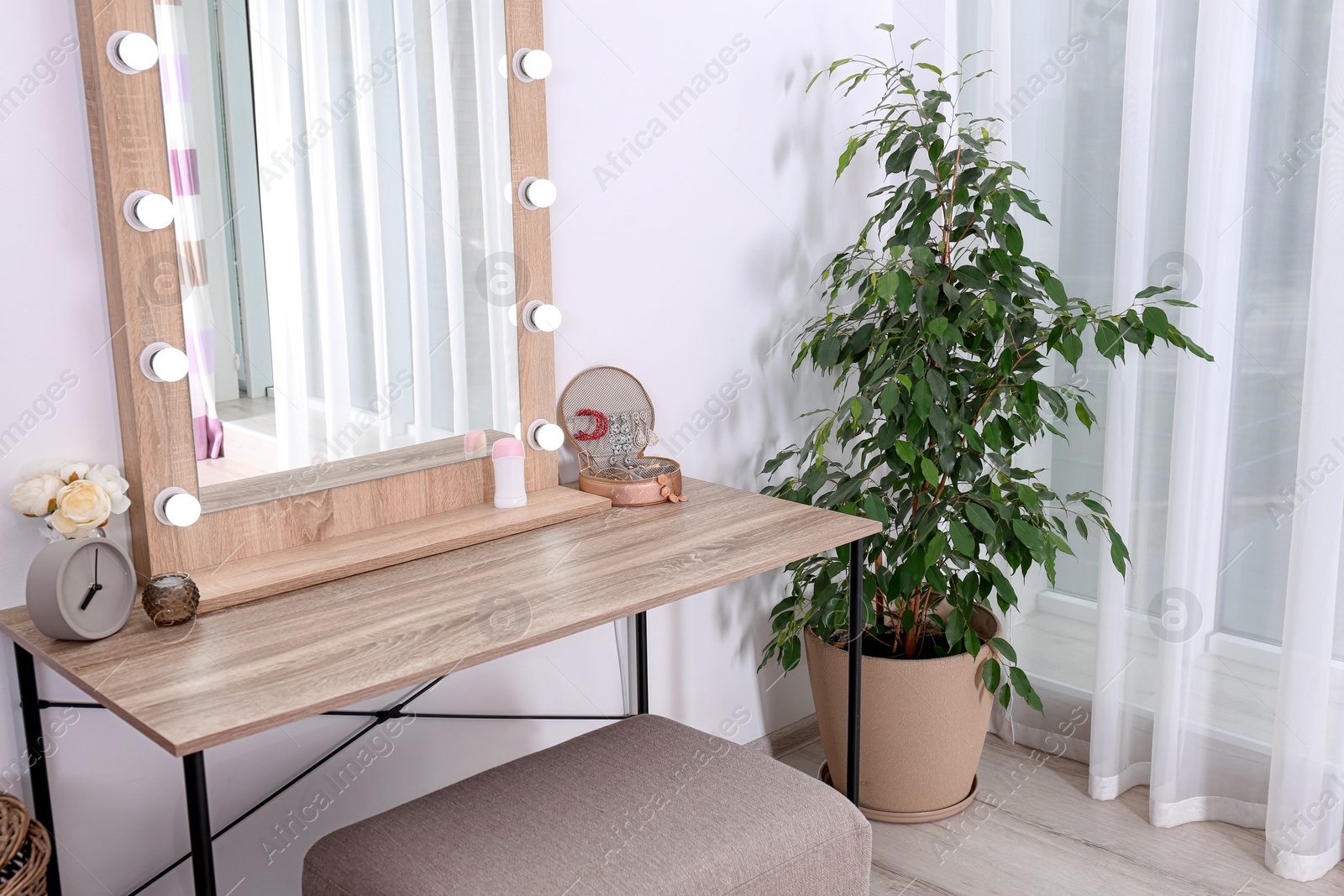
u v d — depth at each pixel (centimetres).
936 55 253
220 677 133
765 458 253
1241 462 224
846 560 214
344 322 176
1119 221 227
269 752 183
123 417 157
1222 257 215
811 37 242
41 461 151
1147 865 221
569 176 205
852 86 234
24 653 153
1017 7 243
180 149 155
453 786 166
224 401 164
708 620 248
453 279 188
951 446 217
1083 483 251
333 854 150
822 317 258
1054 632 262
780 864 153
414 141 180
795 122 243
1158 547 237
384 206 178
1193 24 217
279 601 157
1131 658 244
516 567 170
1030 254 251
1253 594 227
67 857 164
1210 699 234
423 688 201
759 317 245
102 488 150
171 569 160
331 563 166
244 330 165
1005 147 246
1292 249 212
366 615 152
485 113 187
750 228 239
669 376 230
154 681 132
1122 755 247
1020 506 219
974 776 245
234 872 182
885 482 229
